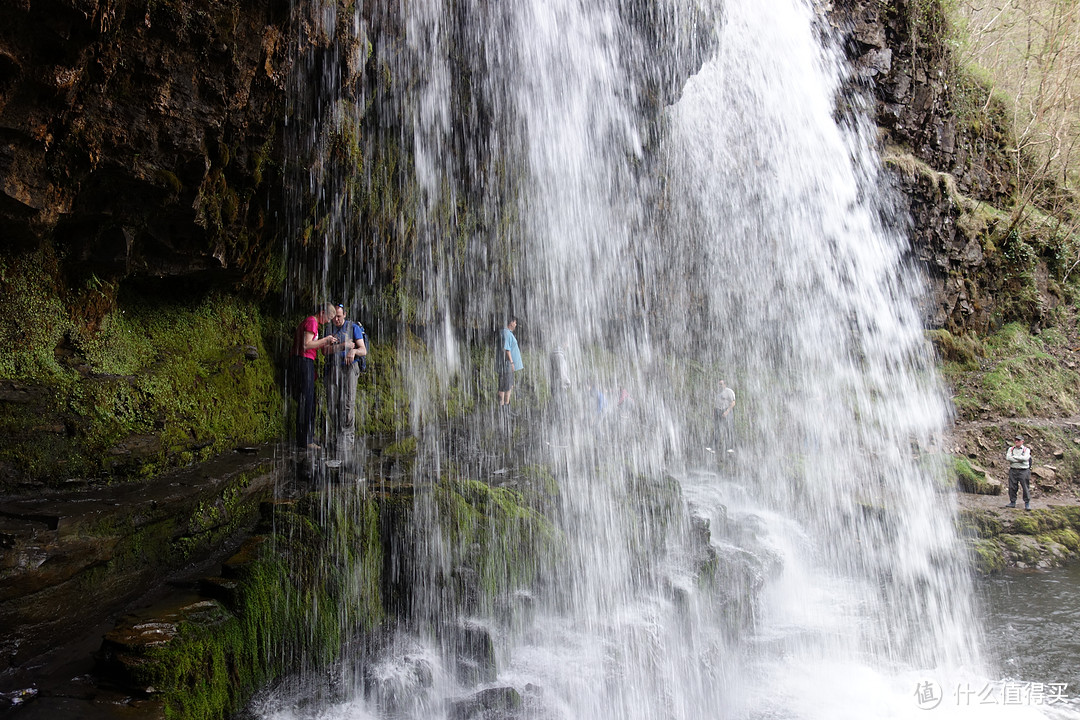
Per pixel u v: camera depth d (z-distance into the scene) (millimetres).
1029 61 28016
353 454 8914
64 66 4852
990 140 26656
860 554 14664
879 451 19281
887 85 22234
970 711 8586
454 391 12391
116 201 5953
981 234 24125
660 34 13484
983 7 28547
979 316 23922
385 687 5645
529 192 13242
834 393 20656
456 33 10305
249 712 5047
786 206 21062
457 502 7152
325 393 9352
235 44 6152
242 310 8680
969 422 21109
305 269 9352
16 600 4406
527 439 11953
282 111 7266
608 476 9953
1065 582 14000
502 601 7090
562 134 13250
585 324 15516
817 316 21438
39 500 5164
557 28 11891
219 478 6465
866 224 22062
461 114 10953
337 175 8523
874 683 9211
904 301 22344
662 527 9305
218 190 6910
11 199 4977
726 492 14828
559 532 8148
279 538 5926
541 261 13938
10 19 4465
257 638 5289
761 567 10766
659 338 18156
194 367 7492
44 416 5410
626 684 7020
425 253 11367
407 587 6477
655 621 7832
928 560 14562
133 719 3998
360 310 10664
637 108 14461
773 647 9578
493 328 13445
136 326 6996
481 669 6355
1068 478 19219
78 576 4855
